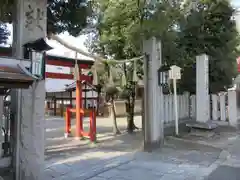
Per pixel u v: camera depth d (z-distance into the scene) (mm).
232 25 11641
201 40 11195
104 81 10094
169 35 8992
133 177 5418
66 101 21844
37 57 4230
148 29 7465
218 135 9883
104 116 19125
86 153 7543
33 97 4609
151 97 7840
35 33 4586
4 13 4828
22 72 3480
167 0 7871
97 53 10938
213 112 11477
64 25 5734
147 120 7871
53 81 19484
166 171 5836
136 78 8984
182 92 12117
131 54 10242
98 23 9148
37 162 4668
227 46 11562
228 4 11008
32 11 4555
